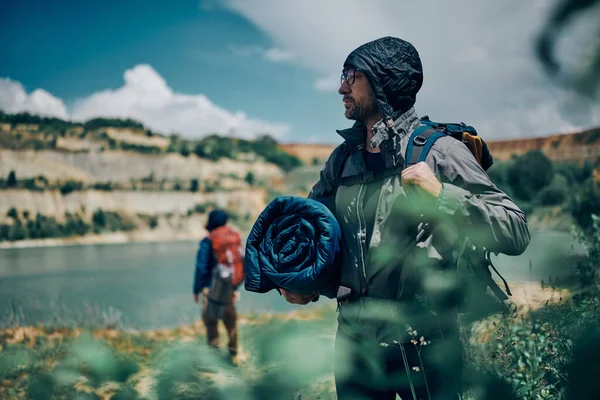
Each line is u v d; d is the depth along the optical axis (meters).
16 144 99.88
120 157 108.44
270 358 0.92
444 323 1.53
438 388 1.54
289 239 1.76
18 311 9.55
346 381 1.67
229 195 104.00
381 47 1.67
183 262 31.59
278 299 10.74
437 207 1.47
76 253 44.69
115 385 1.20
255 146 153.50
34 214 84.00
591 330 0.87
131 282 19.55
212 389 1.07
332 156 1.93
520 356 1.84
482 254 1.54
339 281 1.77
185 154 118.00
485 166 1.76
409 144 1.65
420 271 1.53
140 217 92.62
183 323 8.83
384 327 1.56
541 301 1.95
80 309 11.19
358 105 1.76
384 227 1.60
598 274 1.80
